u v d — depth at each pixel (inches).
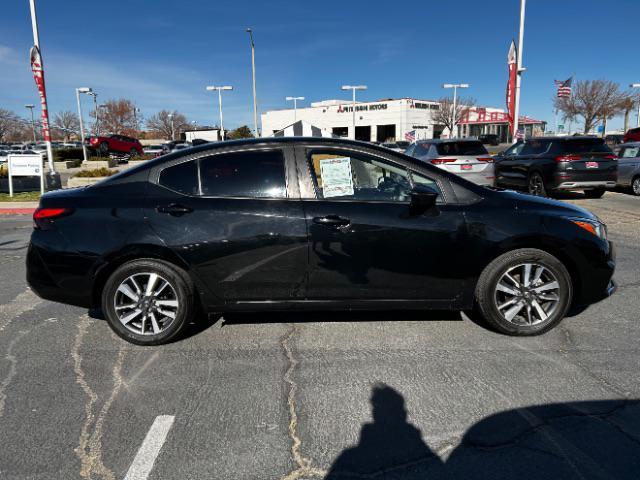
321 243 138.9
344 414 107.5
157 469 90.1
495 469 88.8
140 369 130.6
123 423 105.1
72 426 104.0
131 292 143.2
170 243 137.6
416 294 144.3
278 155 144.4
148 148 1876.2
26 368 131.8
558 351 137.3
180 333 146.1
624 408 108.0
